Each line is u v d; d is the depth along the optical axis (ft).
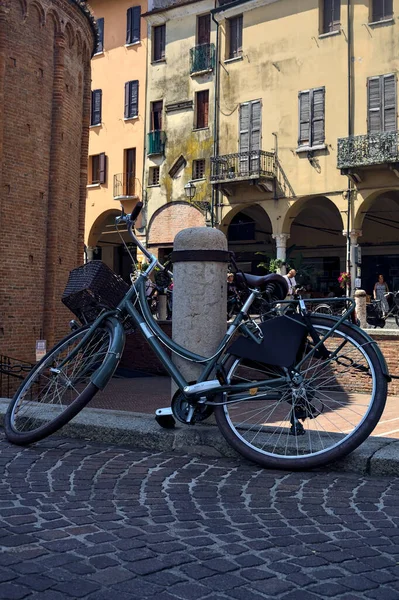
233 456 15.64
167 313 43.47
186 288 16.48
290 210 95.14
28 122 52.70
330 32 91.86
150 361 65.62
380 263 103.50
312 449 14.38
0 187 50.06
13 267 51.49
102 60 119.24
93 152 120.06
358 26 89.25
